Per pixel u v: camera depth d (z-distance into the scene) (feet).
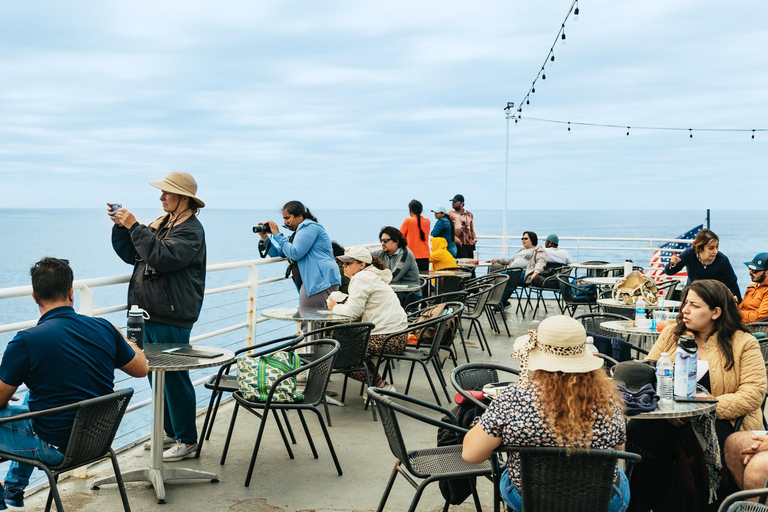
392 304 17.81
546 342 7.45
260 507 11.30
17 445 9.02
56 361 9.14
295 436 15.15
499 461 9.86
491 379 11.99
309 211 20.74
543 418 7.35
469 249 41.60
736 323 11.23
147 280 13.26
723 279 21.48
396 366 22.41
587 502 7.52
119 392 9.20
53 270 9.47
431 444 14.58
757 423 11.09
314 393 13.21
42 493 11.66
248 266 19.36
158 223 14.11
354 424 16.06
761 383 10.80
